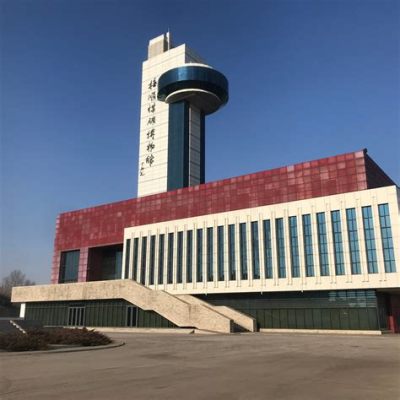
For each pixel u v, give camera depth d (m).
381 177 58.97
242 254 57.00
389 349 23.59
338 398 9.91
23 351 21.53
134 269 68.88
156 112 97.06
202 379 12.76
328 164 56.88
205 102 94.44
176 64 98.00
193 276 60.84
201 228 62.22
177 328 47.94
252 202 63.00
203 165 93.56
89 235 83.25
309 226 52.16
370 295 46.59
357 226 48.50
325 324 48.81
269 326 52.94
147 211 75.69
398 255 45.16
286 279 52.25
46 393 10.56
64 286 63.16
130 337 35.88
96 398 9.92
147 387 11.39
